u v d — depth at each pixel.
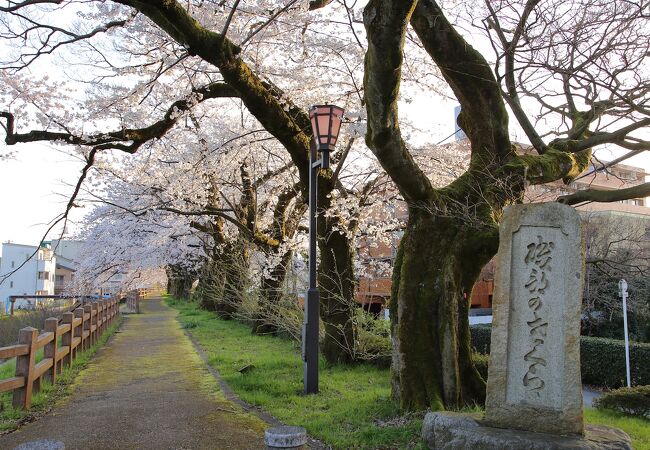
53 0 6.88
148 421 6.37
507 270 4.89
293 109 9.29
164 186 13.12
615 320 15.07
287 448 3.18
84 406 7.22
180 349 13.23
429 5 6.78
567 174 7.64
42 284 46.66
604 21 7.15
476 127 7.12
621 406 7.50
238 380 8.59
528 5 6.95
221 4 8.81
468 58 6.84
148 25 8.91
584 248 4.71
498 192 6.70
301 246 14.85
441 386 6.13
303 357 7.80
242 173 14.20
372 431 5.44
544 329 4.68
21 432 5.92
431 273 6.39
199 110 12.66
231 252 17.42
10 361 13.19
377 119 5.34
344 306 9.88
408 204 6.61
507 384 4.72
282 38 9.77
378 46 4.82
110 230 18.16
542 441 4.20
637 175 13.02
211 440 5.58
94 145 8.57
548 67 6.14
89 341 13.05
